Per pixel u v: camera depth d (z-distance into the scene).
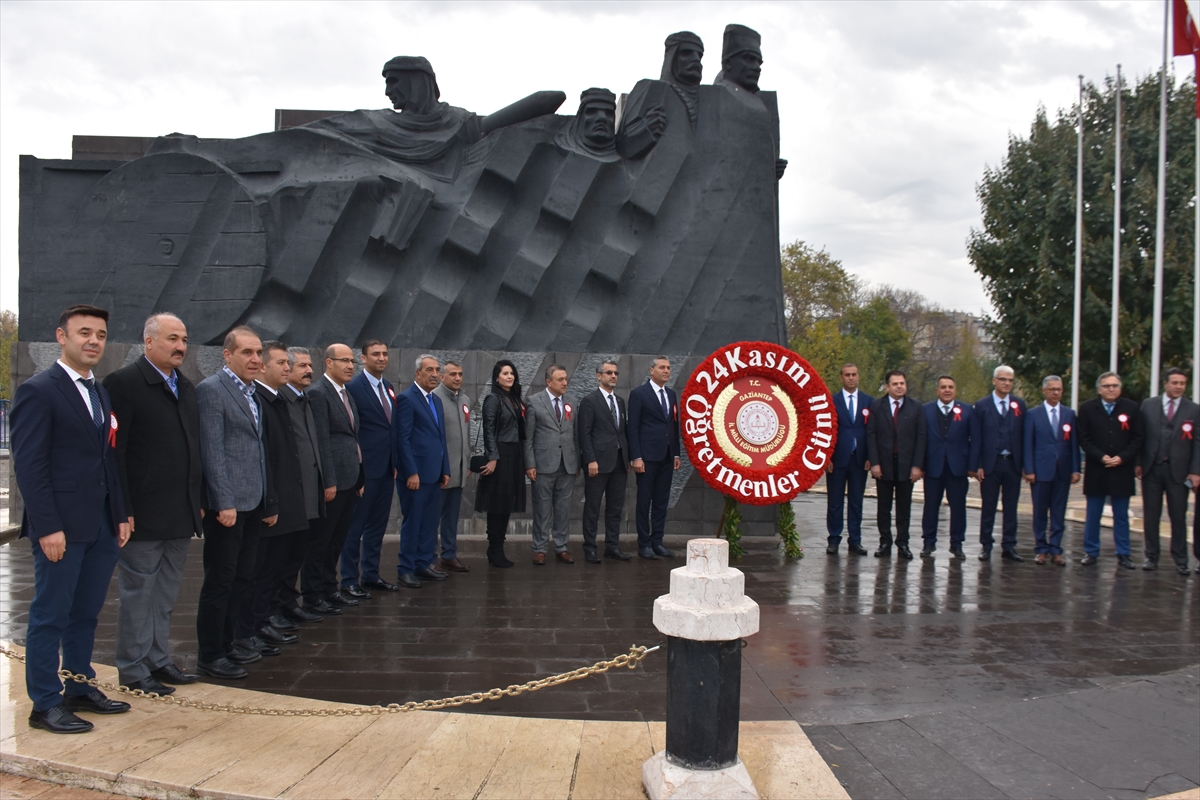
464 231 9.65
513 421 8.18
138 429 4.36
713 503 10.02
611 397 8.73
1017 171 22.88
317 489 5.89
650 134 9.82
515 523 10.06
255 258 9.56
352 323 9.55
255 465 4.97
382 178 9.56
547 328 9.81
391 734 3.96
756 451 7.79
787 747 3.89
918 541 10.62
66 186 9.74
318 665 5.12
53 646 3.91
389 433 7.11
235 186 9.62
